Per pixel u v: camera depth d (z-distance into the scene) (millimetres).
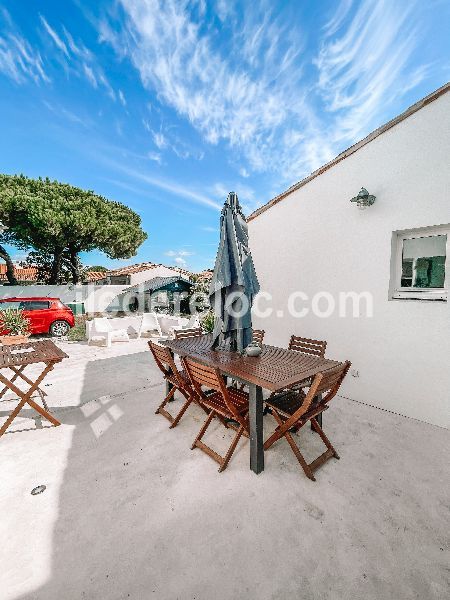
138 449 3182
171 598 1687
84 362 6898
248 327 3711
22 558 1928
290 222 5367
